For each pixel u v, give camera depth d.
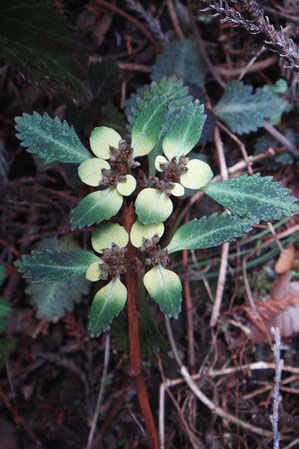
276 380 0.22
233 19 0.20
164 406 0.25
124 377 0.25
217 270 0.25
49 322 0.26
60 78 0.23
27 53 0.22
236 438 0.24
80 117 0.24
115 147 0.20
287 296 0.25
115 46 0.27
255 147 0.25
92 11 0.27
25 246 0.26
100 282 0.23
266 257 0.25
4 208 0.26
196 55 0.25
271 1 0.25
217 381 0.25
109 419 0.25
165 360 0.25
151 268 0.21
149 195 0.20
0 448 0.25
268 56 0.25
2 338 0.26
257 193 0.20
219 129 0.25
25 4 0.23
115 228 0.20
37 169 0.26
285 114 0.25
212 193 0.20
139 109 0.22
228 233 0.20
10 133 0.27
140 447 0.25
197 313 0.25
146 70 0.26
